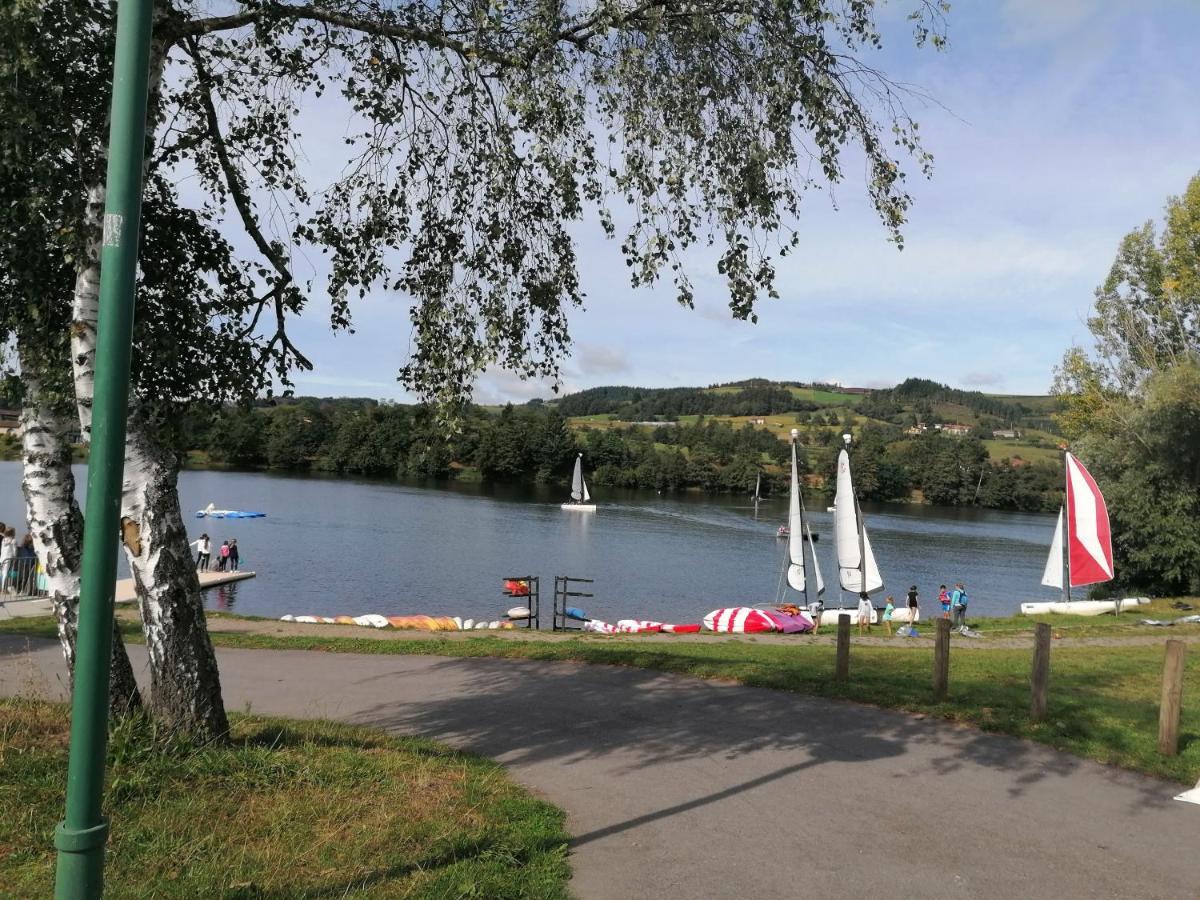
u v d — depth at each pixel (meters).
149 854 4.70
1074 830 6.14
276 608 31.61
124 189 3.03
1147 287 41.31
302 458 115.50
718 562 51.78
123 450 3.06
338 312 8.58
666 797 6.57
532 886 4.76
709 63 6.84
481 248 8.07
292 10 7.16
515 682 11.23
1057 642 19.83
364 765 6.70
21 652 12.79
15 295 6.59
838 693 10.42
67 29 6.10
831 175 6.97
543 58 6.87
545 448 113.50
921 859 5.54
